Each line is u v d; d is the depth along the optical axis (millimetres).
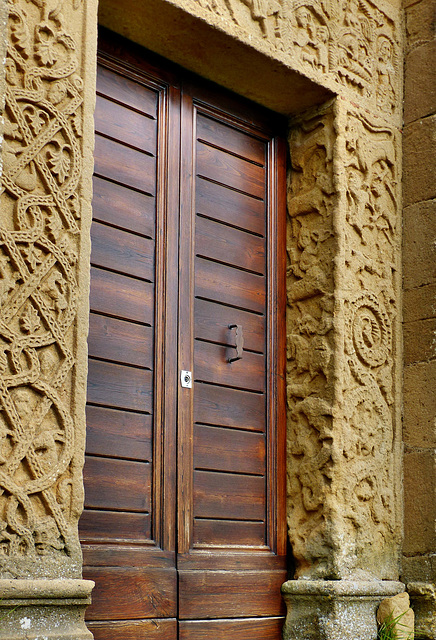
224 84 4445
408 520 4555
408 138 4902
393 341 4699
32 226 3254
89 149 3459
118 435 3742
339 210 4453
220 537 4066
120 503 3697
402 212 4859
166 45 4145
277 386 4449
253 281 4445
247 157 4535
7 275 3156
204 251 4230
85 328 3316
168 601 3760
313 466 4316
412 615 4312
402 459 4633
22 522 3051
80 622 3072
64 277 3309
